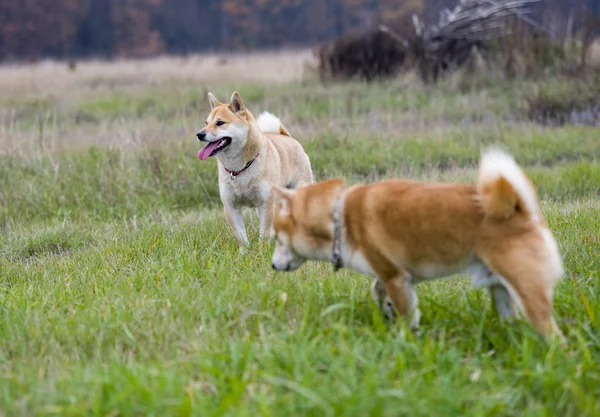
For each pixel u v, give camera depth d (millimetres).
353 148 18031
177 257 9914
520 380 5906
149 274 9250
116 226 12836
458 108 23750
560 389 5668
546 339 6184
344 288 8180
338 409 5266
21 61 66750
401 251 6742
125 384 5770
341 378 5758
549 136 18891
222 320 7402
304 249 7426
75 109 27312
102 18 80375
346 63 30672
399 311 6926
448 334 6914
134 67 43875
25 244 12133
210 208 14867
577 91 23141
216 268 9258
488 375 5770
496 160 6273
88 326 7355
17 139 18250
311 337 6875
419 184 6848
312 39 80562
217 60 48156
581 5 35719
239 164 11234
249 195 11445
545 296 6121
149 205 14516
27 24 75000
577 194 14000
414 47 29922
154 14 83812
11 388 5941
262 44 79750
